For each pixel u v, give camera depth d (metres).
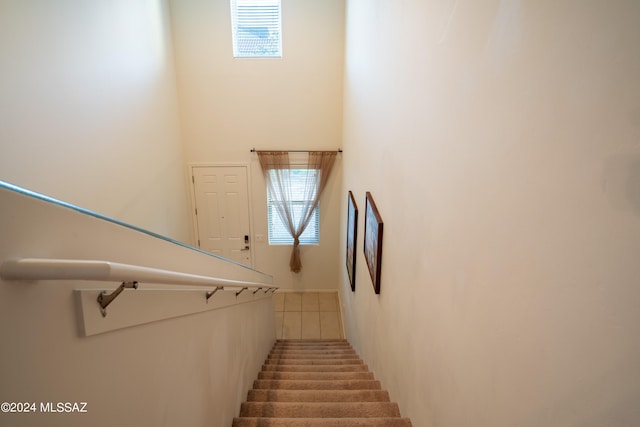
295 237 5.73
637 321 0.55
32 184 2.08
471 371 1.16
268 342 3.78
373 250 2.88
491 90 1.01
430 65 1.56
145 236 1.03
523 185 0.85
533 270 0.82
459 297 1.26
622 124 0.57
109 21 2.99
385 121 2.53
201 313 1.50
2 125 1.87
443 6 1.39
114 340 0.85
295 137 5.33
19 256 0.58
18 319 0.57
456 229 1.28
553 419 0.76
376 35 2.86
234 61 4.99
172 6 4.71
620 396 0.59
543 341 0.79
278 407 2.17
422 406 1.70
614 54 0.59
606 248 0.61
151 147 3.96
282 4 4.80
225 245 5.76
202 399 1.50
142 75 3.71
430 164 1.57
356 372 3.00
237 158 5.38
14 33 1.94
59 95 2.31
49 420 0.64
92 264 0.59
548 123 0.76
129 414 0.92
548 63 0.76
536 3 0.80
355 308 4.11
